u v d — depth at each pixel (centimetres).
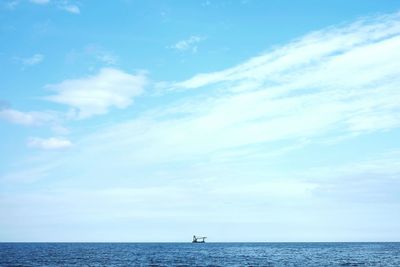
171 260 10544
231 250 19038
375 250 17888
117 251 17438
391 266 8238
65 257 11862
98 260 10431
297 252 16075
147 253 15238
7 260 10062
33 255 13012
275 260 10519
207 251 17712
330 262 9600
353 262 9538
